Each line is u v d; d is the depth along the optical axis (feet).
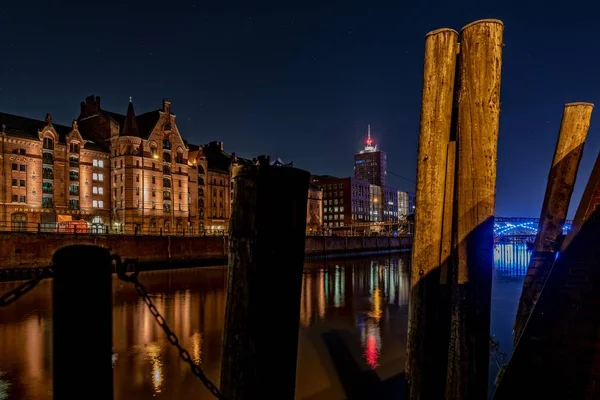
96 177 223.51
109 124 233.96
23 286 9.32
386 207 539.70
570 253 14.82
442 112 18.65
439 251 18.75
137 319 69.36
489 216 17.70
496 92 17.70
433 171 18.75
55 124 226.17
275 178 12.09
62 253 9.51
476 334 17.46
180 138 253.24
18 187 189.57
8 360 47.98
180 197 250.98
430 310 18.48
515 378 14.92
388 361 47.29
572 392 13.80
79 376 9.27
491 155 17.65
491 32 17.60
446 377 18.35
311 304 86.48
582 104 25.49
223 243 185.98
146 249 154.71
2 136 184.44
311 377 42.16
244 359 11.93
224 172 289.33
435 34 18.78
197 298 91.86
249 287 12.00
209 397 37.93
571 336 14.20
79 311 9.39
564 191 25.81
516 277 133.69
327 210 469.16
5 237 117.91
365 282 128.16
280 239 12.10
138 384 40.73
